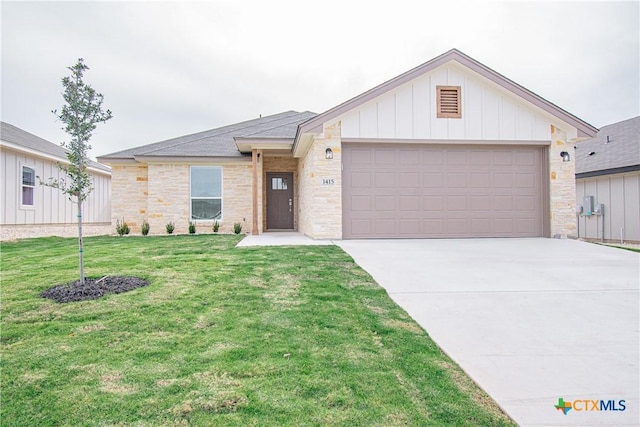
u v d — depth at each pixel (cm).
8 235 1277
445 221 1003
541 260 683
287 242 928
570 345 327
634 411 230
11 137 1344
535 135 1023
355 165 984
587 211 1338
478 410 228
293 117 1789
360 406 228
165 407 223
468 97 1007
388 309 416
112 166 1372
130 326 351
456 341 335
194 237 1144
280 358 290
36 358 285
